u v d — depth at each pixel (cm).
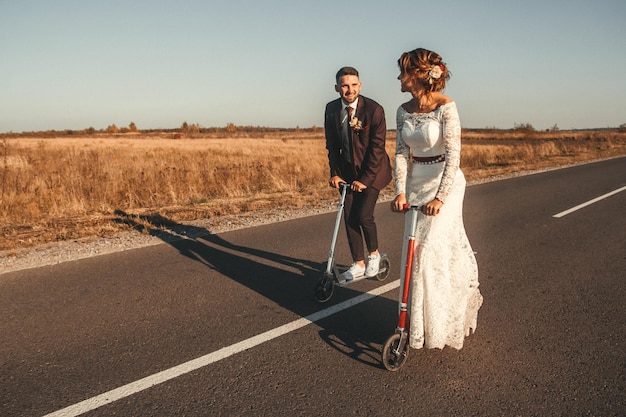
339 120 443
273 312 422
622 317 417
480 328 394
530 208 977
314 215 895
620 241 693
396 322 406
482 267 566
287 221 834
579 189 1269
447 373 321
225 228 765
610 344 365
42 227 739
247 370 321
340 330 388
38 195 959
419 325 328
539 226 798
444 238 328
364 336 378
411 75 317
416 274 329
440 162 329
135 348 350
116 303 437
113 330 380
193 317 408
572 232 752
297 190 1252
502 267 566
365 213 455
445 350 354
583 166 2047
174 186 1156
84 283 490
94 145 3434
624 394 296
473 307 358
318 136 9762
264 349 352
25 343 357
